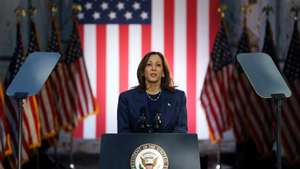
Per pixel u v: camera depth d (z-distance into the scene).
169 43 12.48
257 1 12.59
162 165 4.51
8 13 12.17
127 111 5.59
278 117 4.69
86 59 12.47
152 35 12.52
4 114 9.04
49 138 11.34
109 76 12.47
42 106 10.55
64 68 11.29
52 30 11.27
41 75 5.04
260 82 4.84
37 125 9.85
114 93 12.45
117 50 12.49
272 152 11.15
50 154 12.58
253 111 10.65
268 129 10.64
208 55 12.49
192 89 12.42
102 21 12.52
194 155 4.56
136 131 5.52
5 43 12.11
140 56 12.52
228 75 11.08
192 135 4.64
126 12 12.52
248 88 10.70
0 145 8.90
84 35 12.50
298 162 10.22
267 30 11.11
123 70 12.47
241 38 11.12
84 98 11.31
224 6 11.47
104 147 4.59
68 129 11.23
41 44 12.40
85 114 11.30
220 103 11.05
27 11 12.23
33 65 5.12
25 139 9.70
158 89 5.71
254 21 12.58
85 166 11.41
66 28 12.62
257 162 11.12
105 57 12.49
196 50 12.49
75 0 12.55
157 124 5.48
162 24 12.52
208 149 12.56
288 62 10.53
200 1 12.52
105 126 12.50
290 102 10.27
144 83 5.70
